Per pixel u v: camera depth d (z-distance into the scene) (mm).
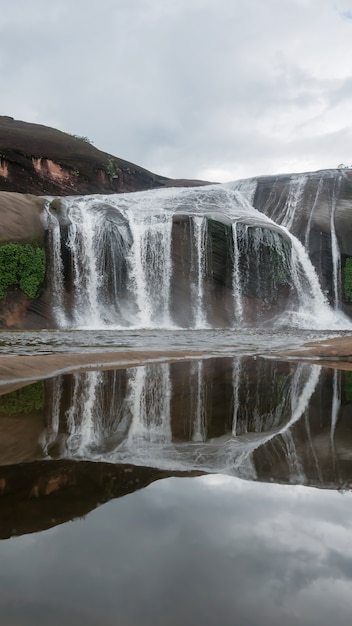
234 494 2633
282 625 1446
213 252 32500
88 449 3852
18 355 11984
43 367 10148
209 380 8742
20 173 53562
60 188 55875
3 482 2850
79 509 2373
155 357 12578
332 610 1535
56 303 28562
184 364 11367
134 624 1434
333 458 3541
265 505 2459
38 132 62906
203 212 35062
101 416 5500
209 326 30500
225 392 7414
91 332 22422
